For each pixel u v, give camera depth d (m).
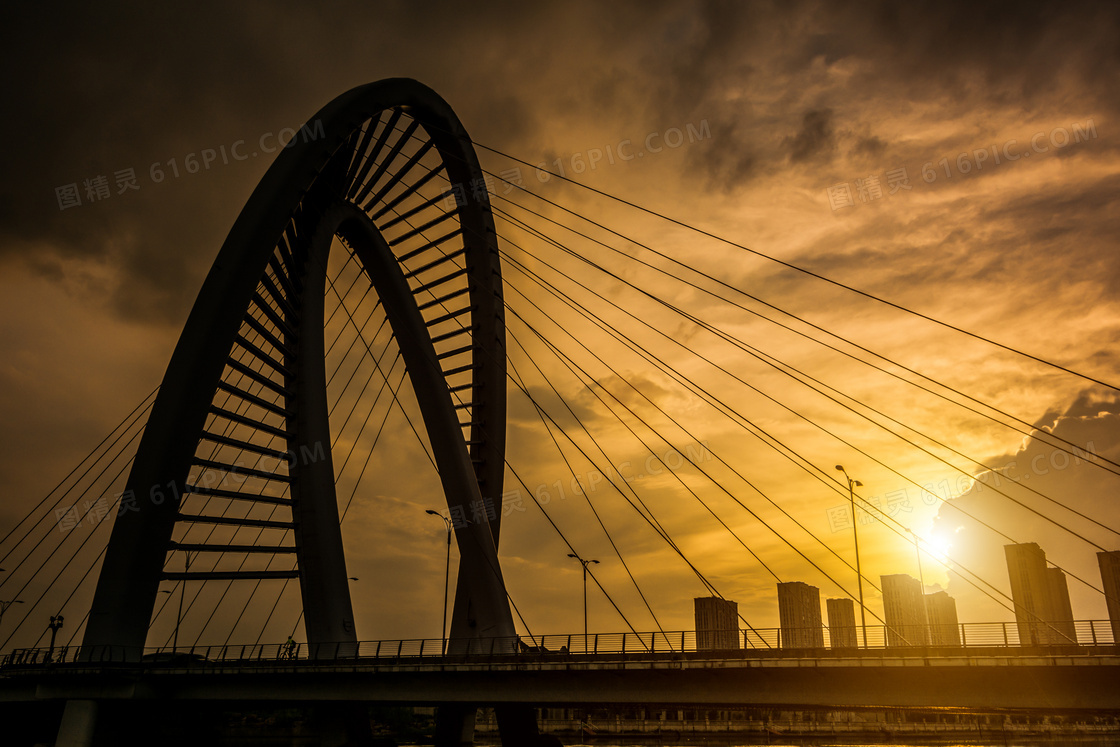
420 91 55.75
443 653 40.06
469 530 48.59
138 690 40.09
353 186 55.88
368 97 51.41
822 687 31.80
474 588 47.72
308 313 51.91
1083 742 86.19
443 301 60.09
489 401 56.97
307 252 51.47
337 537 49.12
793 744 81.44
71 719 39.94
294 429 50.16
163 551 41.66
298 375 51.06
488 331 58.09
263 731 62.56
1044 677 28.53
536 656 36.50
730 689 33.25
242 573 45.28
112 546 40.94
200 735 58.53
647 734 90.00
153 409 42.59
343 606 47.62
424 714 82.50
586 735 86.69
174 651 44.41
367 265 54.69
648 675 34.44
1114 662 26.73
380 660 39.34
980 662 28.58
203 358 43.25
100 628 39.88
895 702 30.78
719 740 86.44
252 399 47.38
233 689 42.34
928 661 29.22
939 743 85.31
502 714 50.69
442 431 50.59
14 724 50.41
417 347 52.25
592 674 35.41
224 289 44.00
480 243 58.69
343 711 47.31
